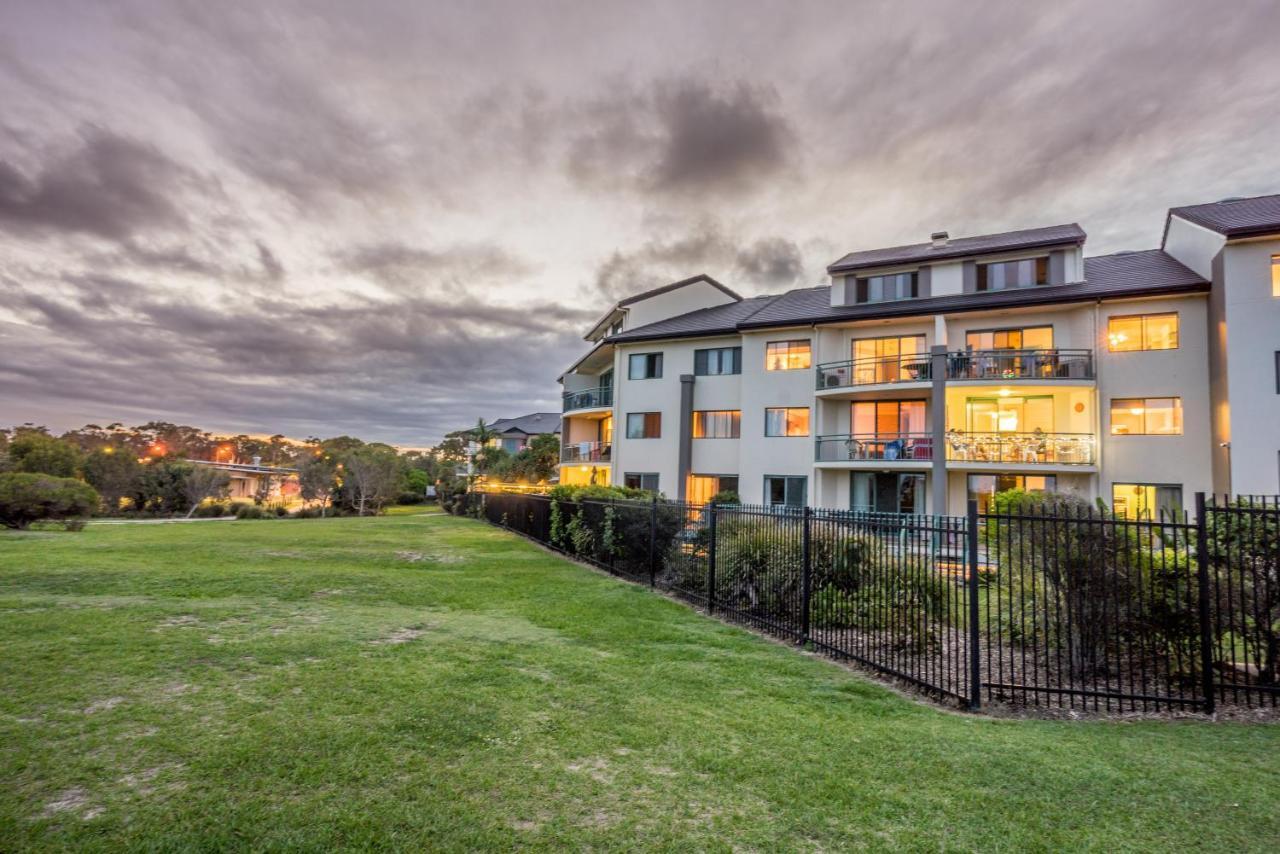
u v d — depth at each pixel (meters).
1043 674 6.41
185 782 3.31
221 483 41.19
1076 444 19.69
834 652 7.05
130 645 6.01
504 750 3.93
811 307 25.41
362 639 6.71
